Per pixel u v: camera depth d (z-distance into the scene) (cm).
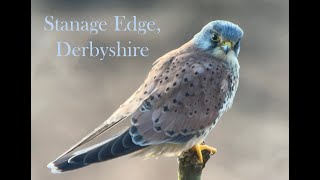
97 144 1064
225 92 1137
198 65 1129
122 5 1888
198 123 1113
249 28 1909
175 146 1112
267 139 1608
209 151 1122
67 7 1866
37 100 1634
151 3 1927
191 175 1046
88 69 1739
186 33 1873
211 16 1936
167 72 1127
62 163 1033
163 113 1099
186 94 1110
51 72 1730
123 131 1086
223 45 1138
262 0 2002
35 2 1884
